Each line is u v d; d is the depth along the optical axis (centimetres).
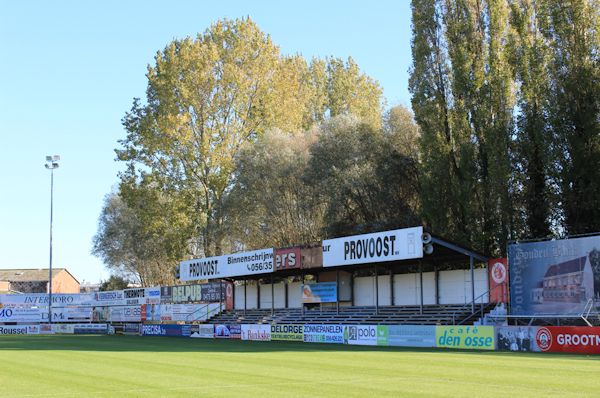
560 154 4091
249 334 5166
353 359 2877
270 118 7431
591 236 3494
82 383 2114
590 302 3347
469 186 4547
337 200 5731
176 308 6881
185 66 7131
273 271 5138
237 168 7000
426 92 4972
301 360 2891
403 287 4697
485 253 4459
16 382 2172
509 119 4588
